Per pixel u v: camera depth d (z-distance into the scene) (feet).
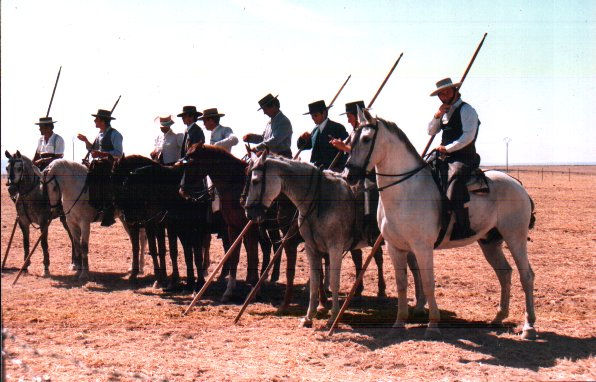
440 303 29.81
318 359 20.83
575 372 19.13
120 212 37.06
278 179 24.58
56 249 48.88
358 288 30.78
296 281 36.27
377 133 22.21
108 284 35.29
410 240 22.77
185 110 34.83
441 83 23.79
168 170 32.96
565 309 28.09
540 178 197.16
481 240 25.48
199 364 20.18
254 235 31.50
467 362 20.30
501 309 24.93
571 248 48.42
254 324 25.88
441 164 23.43
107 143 37.83
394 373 19.29
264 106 30.17
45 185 36.40
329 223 24.66
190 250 33.14
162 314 27.63
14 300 30.45
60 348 21.98
